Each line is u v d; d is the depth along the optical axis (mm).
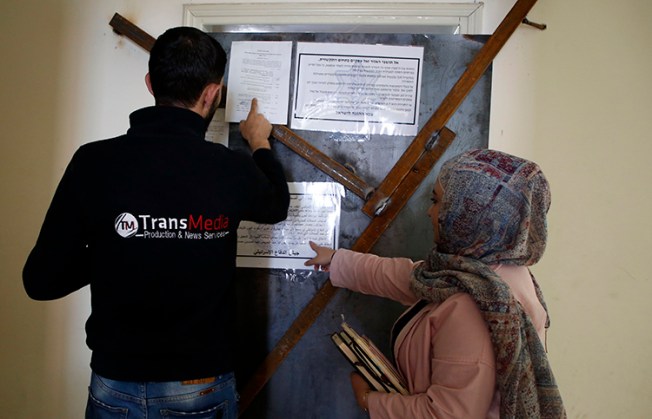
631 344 1364
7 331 1505
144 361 856
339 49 1398
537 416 718
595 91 1342
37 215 1495
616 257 1357
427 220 1369
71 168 832
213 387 929
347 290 1400
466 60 1364
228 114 1422
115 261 832
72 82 1462
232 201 886
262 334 1430
